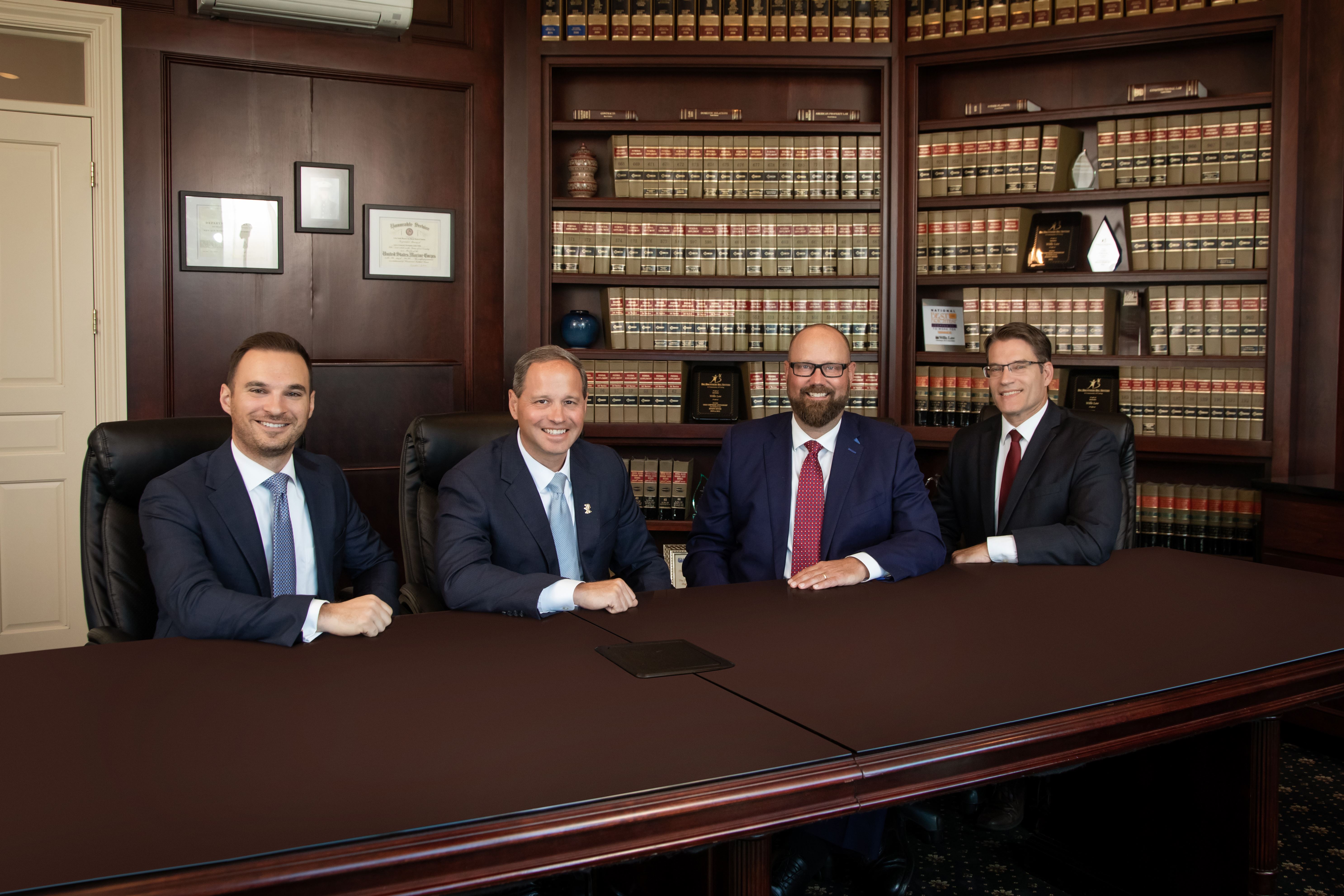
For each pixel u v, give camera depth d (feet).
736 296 12.60
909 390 12.41
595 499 7.18
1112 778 6.24
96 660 4.52
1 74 12.03
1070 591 6.18
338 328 13.33
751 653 4.69
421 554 7.72
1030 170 11.94
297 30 12.80
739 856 3.46
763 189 12.41
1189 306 11.55
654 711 3.82
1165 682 4.25
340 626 4.99
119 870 2.54
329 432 12.13
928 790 3.46
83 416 12.49
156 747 3.40
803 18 12.17
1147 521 11.68
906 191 12.30
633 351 12.60
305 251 13.14
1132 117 11.64
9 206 12.10
